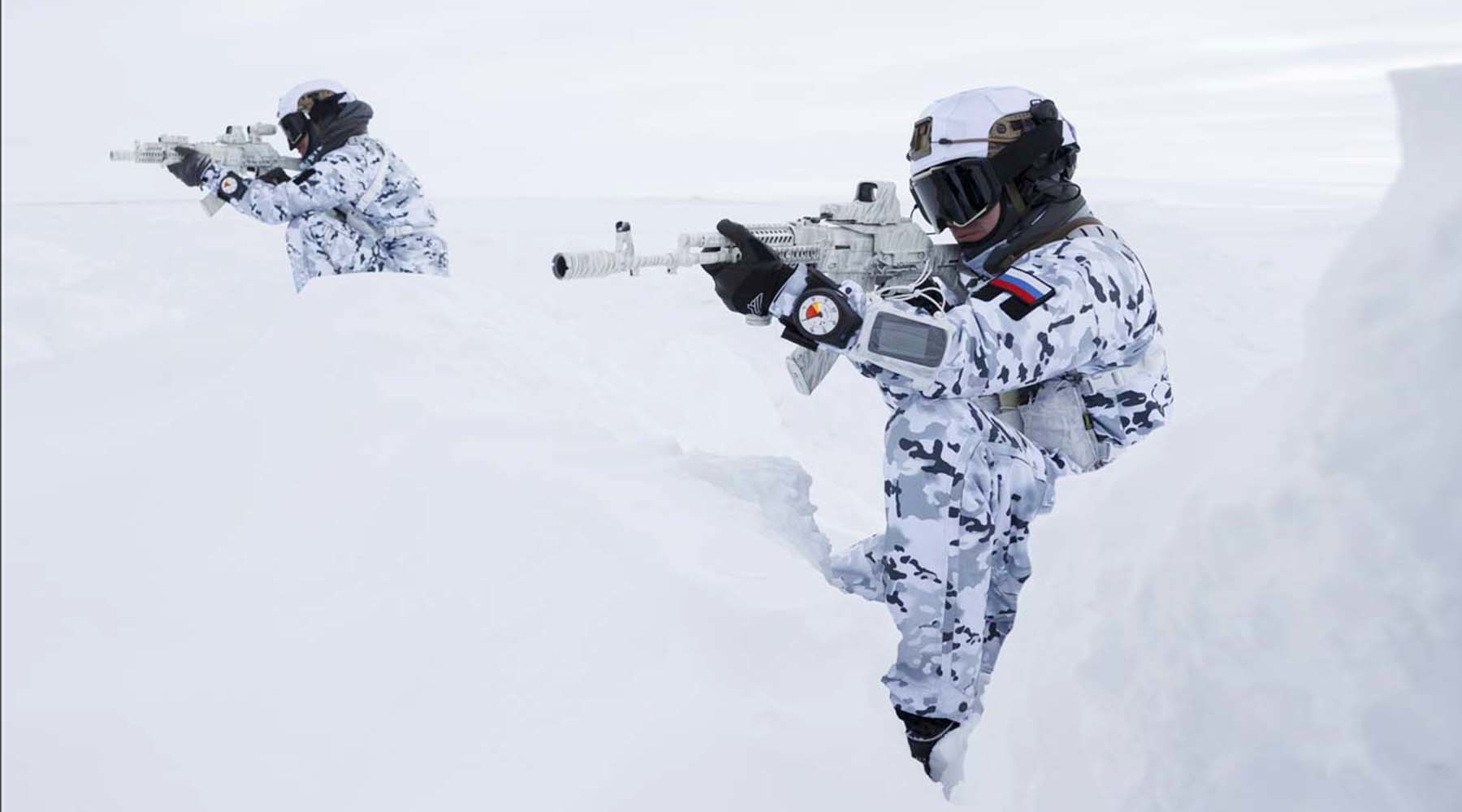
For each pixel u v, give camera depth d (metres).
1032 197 1.96
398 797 1.46
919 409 1.88
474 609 1.73
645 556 1.82
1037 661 1.13
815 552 2.25
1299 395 0.89
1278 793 0.84
